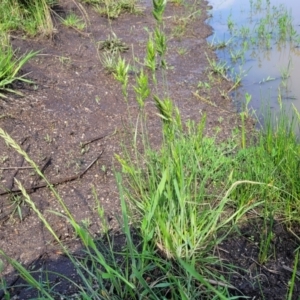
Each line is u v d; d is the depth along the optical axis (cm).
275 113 390
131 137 346
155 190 238
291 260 232
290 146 282
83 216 265
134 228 251
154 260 219
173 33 588
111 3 653
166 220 226
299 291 213
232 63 504
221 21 638
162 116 203
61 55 482
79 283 219
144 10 676
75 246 243
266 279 220
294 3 696
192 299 196
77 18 596
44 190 288
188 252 222
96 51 511
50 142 331
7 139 179
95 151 329
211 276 218
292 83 447
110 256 230
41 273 220
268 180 262
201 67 495
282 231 250
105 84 436
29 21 525
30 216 266
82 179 299
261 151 284
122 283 212
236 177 274
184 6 698
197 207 248
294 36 562
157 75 469
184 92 436
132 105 400
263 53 527
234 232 248
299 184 261
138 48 535
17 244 246
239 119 383
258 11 669
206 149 303
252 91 435
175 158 221
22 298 212
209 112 397
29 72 423
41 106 373
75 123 359
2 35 462
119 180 221
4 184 285
